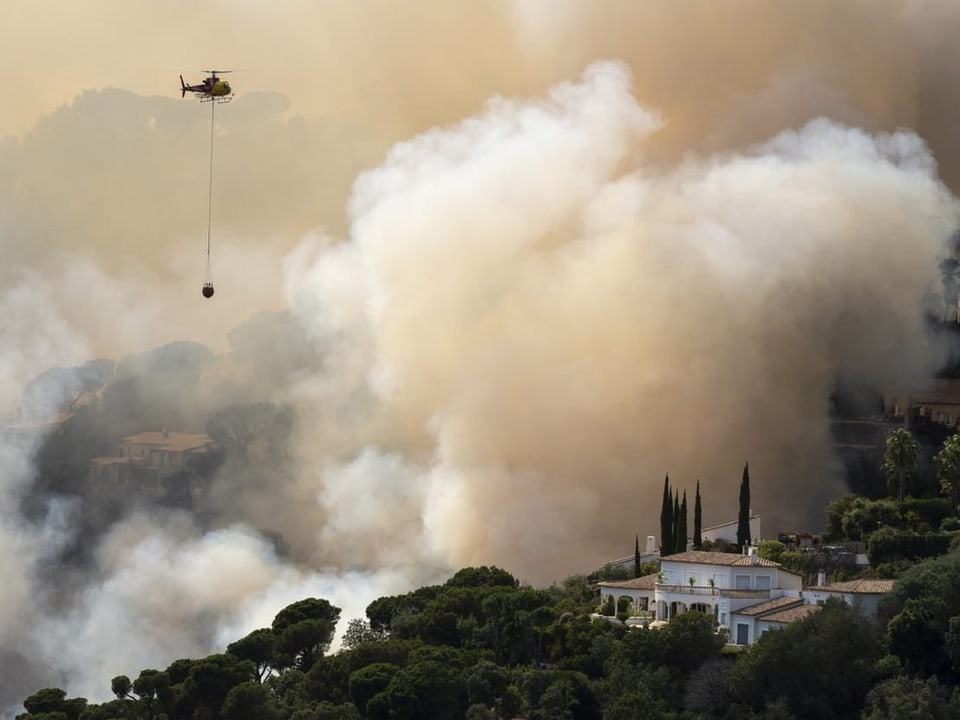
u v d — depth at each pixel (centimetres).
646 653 17175
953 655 16312
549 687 16612
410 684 16450
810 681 16312
